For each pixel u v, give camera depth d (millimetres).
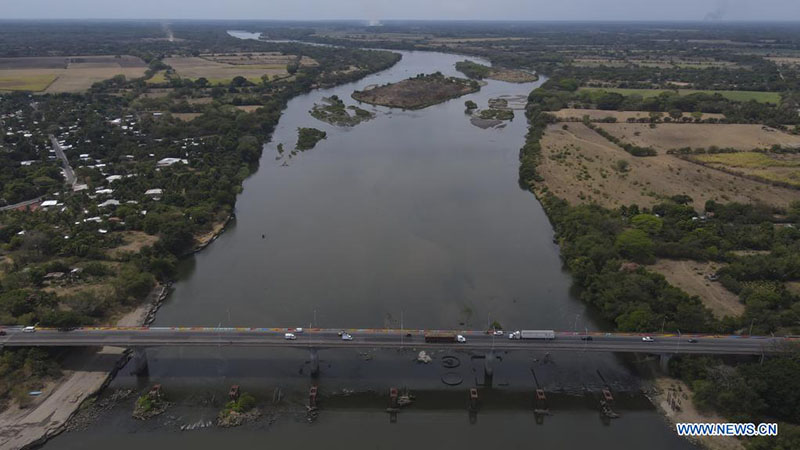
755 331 138875
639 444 113375
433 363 138125
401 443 113812
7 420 115062
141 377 131125
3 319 138875
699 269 179000
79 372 130625
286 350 143125
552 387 130375
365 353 141625
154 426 115562
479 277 180625
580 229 198250
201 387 127938
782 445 104750
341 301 165125
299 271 184000
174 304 164625
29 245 180000
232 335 135000
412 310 160500
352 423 118438
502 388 130250
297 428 116438
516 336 135500
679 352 129000
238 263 190500
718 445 110938
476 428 118438
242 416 118188
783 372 115688
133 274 169625
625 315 145125
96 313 152875
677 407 121250
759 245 190250
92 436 112688
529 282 178125
